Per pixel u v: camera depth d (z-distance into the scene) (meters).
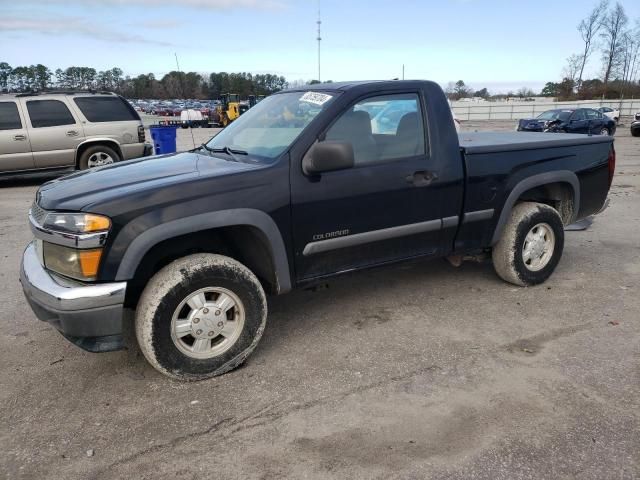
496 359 3.48
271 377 3.31
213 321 3.25
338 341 3.79
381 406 2.98
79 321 2.92
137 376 3.35
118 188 3.13
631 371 3.30
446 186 4.02
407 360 3.50
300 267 3.56
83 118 10.89
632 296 4.54
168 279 3.08
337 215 3.59
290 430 2.78
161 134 12.21
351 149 3.34
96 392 3.18
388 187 3.75
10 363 3.54
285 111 3.92
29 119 10.48
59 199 3.11
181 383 3.26
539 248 4.71
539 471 2.44
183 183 3.12
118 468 2.53
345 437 2.71
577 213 4.98
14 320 4.21
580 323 4.01
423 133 3.96
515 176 4.40
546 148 4.59
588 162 4.91
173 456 2.60
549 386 3.14
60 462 2.57
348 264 3.78
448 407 2.96
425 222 4.00
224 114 35.81
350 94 3.68
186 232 3.07
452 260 4.69
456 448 2.61
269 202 3.32
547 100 64.12
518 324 4.02
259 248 3.49
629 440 2.64
